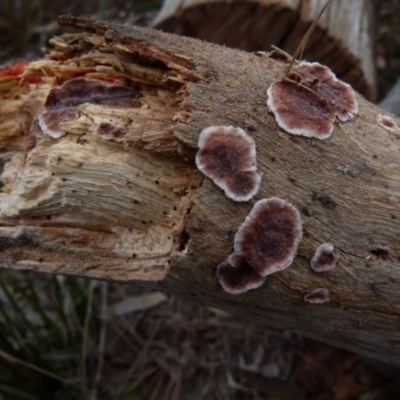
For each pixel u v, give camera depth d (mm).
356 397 410
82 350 442
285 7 417
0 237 292
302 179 276
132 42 292
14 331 449
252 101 281
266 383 430
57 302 443
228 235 271
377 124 299
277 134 278
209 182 271
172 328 460
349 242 278
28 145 306
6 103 333
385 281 279
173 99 292
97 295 476
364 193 281
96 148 287
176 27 454
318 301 282
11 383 417
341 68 455
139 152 286
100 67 305
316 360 433
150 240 290
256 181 271
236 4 425
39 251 294
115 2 694
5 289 417
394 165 287
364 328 290
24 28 661
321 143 282
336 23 432
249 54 306
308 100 289
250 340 448
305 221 274
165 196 287
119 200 287
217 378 437
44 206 289
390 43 640
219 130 273
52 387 439
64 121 291
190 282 284
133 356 454
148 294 479
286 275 276
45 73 320
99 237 294
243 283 277
